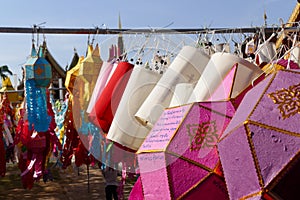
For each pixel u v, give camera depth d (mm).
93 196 11406
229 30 5375
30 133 7688
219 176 2967
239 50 5289
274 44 4988
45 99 6203
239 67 3338
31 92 6109
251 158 2436
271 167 2377
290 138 2395
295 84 2613
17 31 5496
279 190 2336
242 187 2500
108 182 8438
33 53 6105
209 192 2963
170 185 2975
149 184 3109
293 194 2334
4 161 9227
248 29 5363
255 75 3359
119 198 4953
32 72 6000
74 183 13328
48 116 6273
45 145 7723
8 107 11766
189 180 2975
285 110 2500
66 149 7570
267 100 2588
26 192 12242
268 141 2434
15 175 15477
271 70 3291
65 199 11164
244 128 2502
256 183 2395
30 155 7895
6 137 11172
